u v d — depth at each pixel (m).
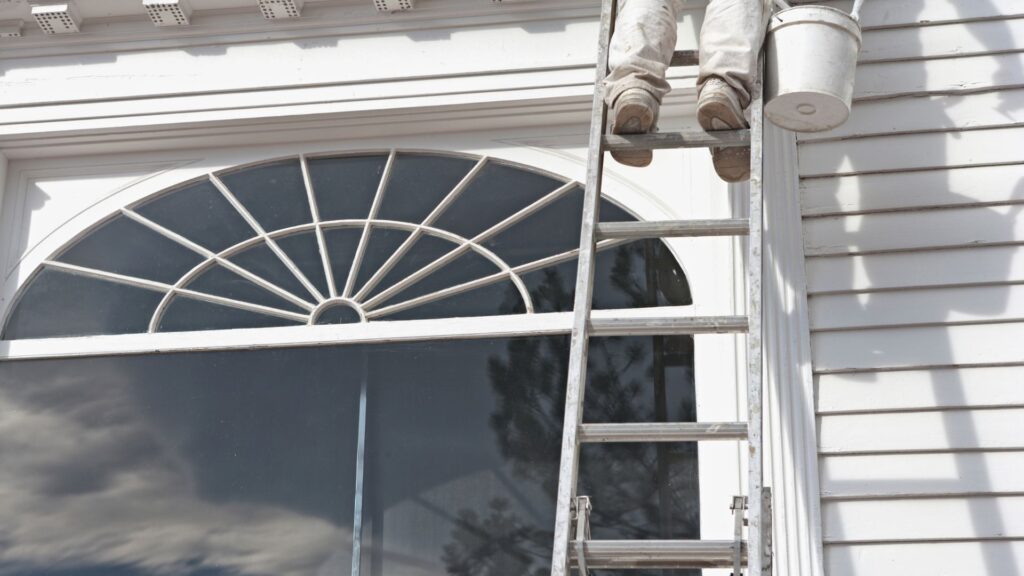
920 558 4.83
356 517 5.23
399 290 5.68
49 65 6.23
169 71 6.15
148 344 5.66
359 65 6.05
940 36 5.71
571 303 5.56
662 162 5.79
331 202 5.95
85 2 6.20
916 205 5.40
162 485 5.40
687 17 5.96
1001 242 5.30
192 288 5.81
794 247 5.36
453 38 6.06
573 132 5.96
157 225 5.99
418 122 5.98
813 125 5.07
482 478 5.24
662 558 3.89
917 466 4.98
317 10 6.20
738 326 4.20
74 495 5.42
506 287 5.64
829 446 5.03
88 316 5.81
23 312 5.86
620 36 4.84
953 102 5.58
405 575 5.12
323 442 5.38
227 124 6.02
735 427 3.99
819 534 4.86
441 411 5.38
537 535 5.13
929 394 5.08
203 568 5.23
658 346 5.40
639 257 5.61
